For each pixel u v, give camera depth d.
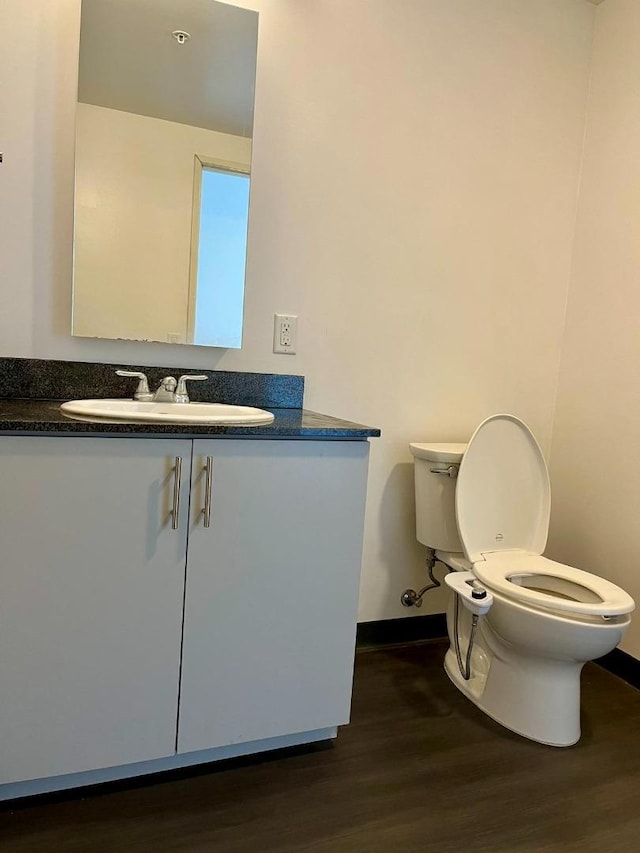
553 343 2.28
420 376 2.06
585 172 2.21
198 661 1.32
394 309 1.99
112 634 1.24
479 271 2.11
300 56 1.76
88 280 1.60
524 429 1.89
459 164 2.02
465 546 1.80
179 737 1.33
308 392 1.90
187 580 1.28
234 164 1.72
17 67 1.50
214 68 1.67
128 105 1.61
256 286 1.79
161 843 1.19
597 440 2.12
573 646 1.48
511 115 2.09
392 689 1.82
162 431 1.21
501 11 2.02
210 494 1.28
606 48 2.12
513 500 1.89
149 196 1.64
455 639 1.86
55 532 1.17
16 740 1.20
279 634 1.39
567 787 1.43
